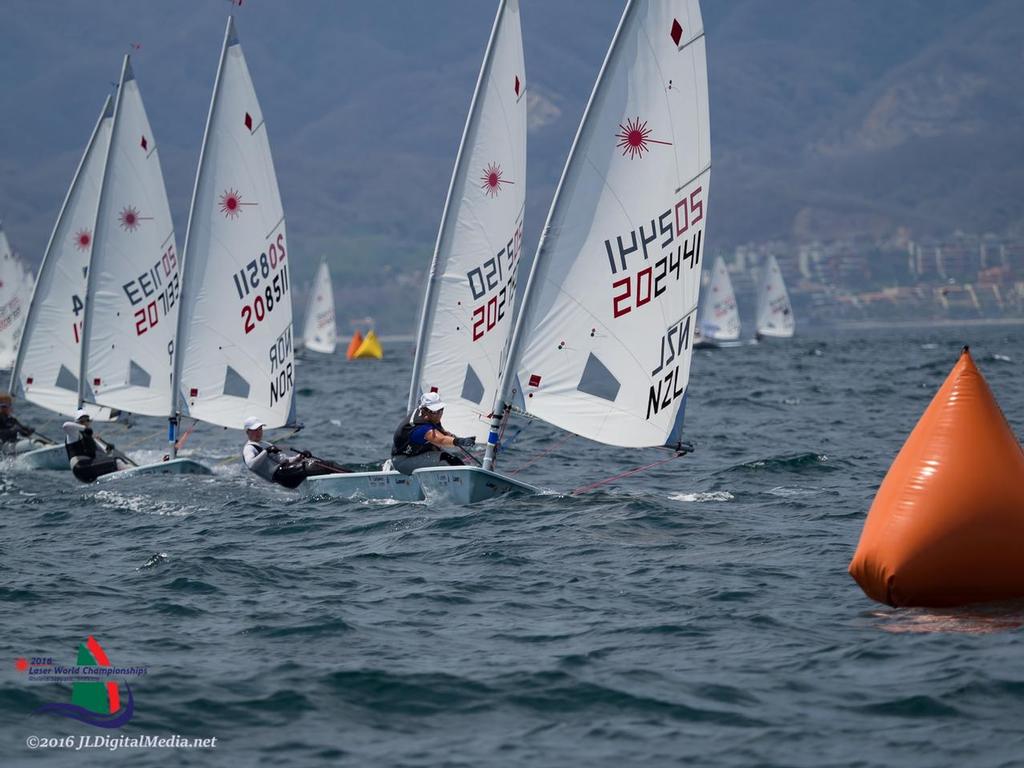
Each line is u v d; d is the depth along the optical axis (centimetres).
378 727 2980
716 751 2778
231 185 8000
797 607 3947
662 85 5834
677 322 6000
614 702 3094
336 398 16538
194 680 3312
